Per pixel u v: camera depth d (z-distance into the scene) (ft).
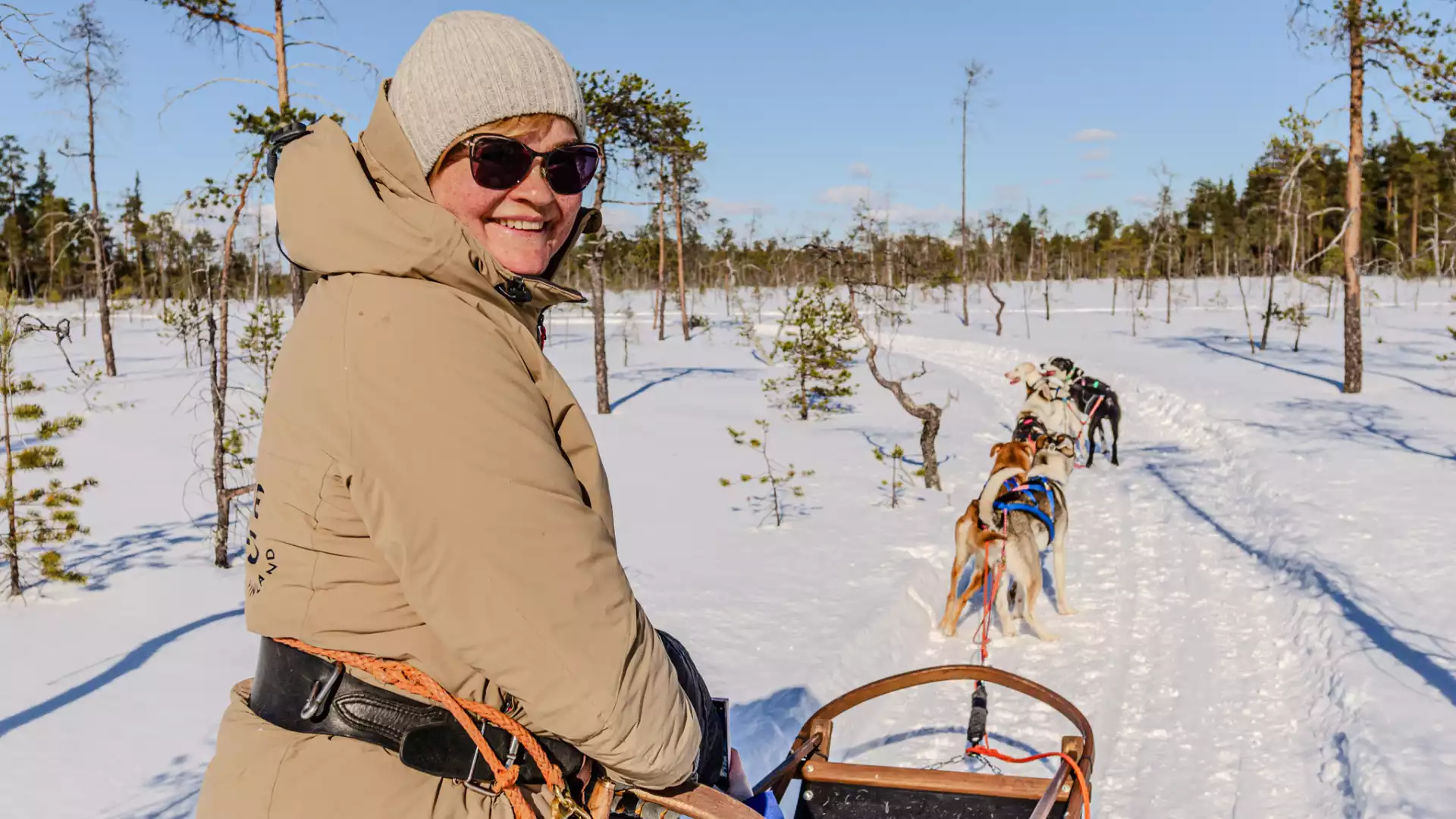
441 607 3.38
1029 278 192.95
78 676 19.20
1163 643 21.66
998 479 23.21
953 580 23.06
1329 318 104.01
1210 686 19.17
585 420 4.02
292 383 3.70
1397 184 187.32
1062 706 7.50
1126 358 77.00
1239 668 19.95
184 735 16.56
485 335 3.65
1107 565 28.07
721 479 35.35
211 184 27.32
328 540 3.64
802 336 56.80
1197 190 216.33
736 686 18.03
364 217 3.64
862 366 82.33
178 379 72.08
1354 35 49.90
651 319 134.00
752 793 5.09
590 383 73.10
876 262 52.95
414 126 4.09
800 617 22.20
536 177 4.23
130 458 43.45
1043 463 23.71
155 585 25.34
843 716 17.92
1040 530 22.70
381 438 3.42
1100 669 20.48
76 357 87.71
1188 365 71.00
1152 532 31.27
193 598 24.43
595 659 3.46
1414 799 13.21
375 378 3.46
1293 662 19.93
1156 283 164.86
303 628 3.71
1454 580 22.16
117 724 16.93
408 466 3.37
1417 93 46.96
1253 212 183.83
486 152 4.04
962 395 64.54
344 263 3.68
